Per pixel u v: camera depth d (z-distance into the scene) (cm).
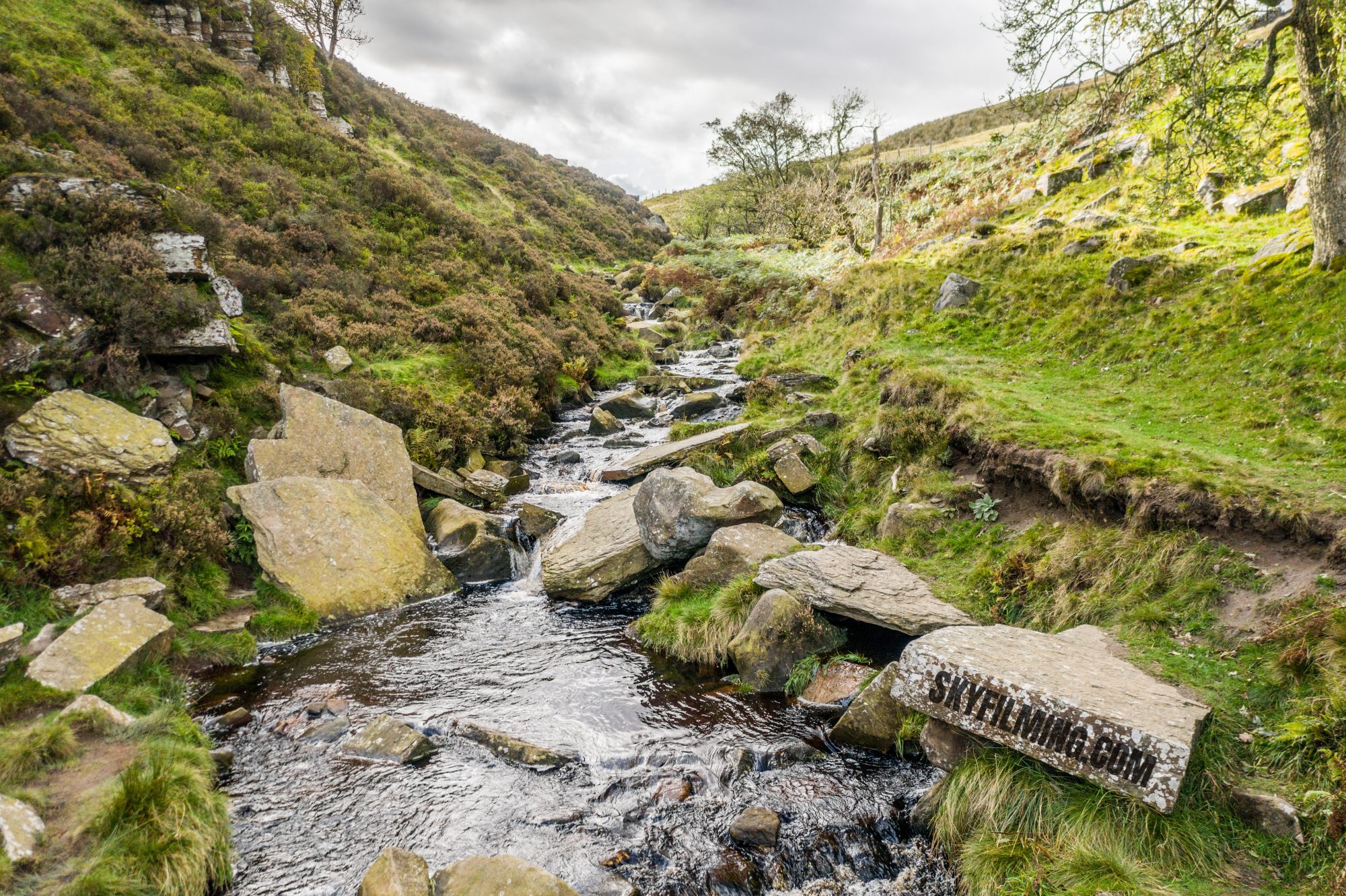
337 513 1223
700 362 2927
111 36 2869
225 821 630
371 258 2492
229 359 1461
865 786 720
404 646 1045
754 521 1258
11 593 852
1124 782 560
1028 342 1711
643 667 999
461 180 4831
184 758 682
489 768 752
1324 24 1165
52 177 1335
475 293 2641
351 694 899
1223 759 590
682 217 8100
